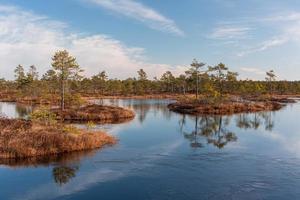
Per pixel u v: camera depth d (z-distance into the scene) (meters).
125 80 165.00
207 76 109.12
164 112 68.19
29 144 27.17
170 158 27.34
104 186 20.38
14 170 23.34
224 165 25.22
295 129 45.34
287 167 24.73
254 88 110.62
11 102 91.19
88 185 20.55
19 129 30.19
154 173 23.03
